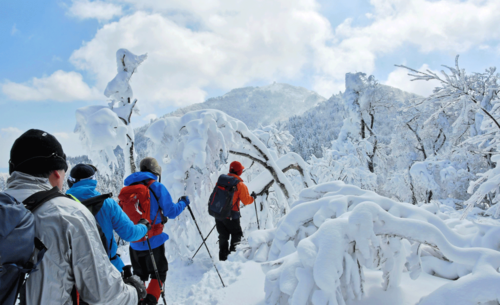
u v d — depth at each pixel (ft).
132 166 16.61
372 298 7.22
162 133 16.08
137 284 4.73
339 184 10.44
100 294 3.50
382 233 7.04
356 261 7.14
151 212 9.39
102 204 5.73
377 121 53.01
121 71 16.87
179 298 11.05
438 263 8.50
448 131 44.19
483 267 5.77
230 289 9.49
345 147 42.98
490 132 11.26
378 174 51.34
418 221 6.84
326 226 6.97
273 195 24.90
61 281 3.22
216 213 13.97
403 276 8.68
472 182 10.55
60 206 3.37
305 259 6.49
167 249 15.56
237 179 14.39
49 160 3.66
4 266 2.71
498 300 5.18
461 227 9.21
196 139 15.48
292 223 9.55
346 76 49.67
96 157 15.81
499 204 9.94
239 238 14.69
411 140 48.83
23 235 2.86
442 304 5.53
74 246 3.30
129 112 16.61
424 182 37.22
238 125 17.53
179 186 15.61
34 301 3.04
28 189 3.48
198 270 14.35
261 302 8.11
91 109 15.83
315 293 6.18
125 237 6.20
